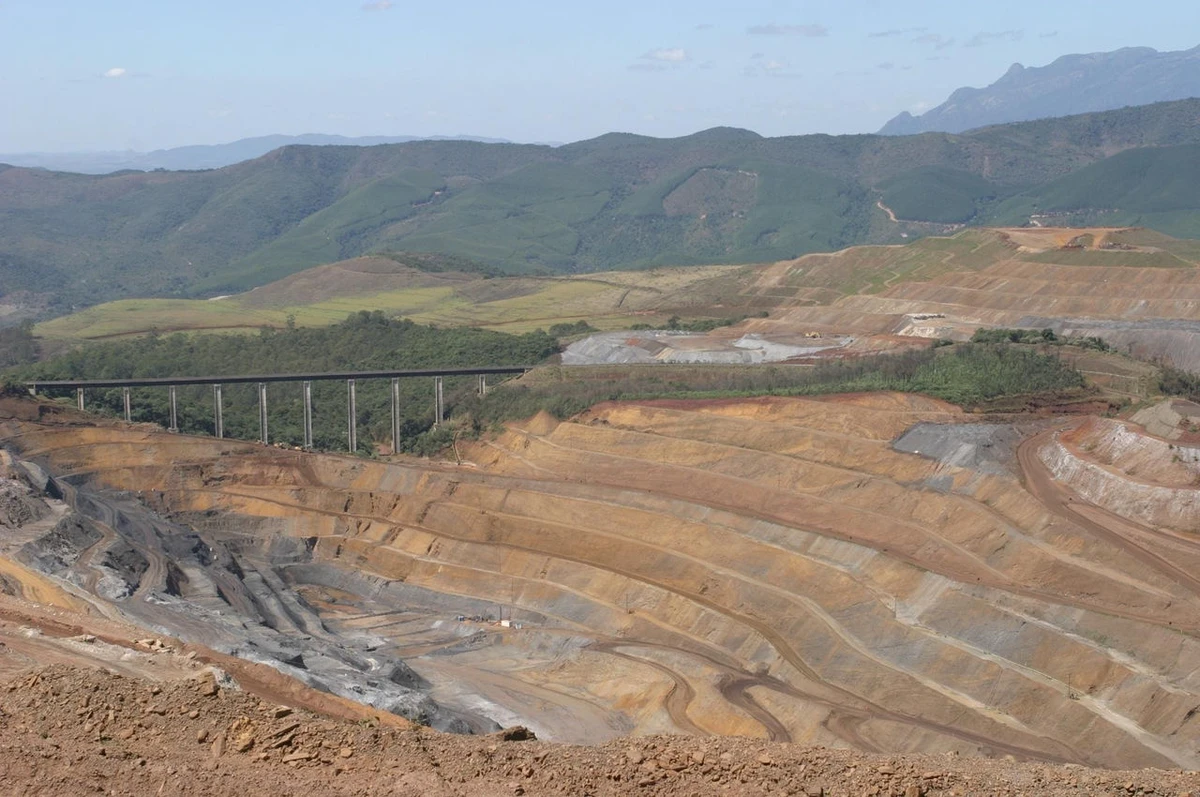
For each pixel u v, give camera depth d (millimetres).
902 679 97500
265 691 59812
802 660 107062
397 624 132250
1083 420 145625
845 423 154250
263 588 135875
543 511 150250
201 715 43375
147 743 41688
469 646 123375
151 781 38688
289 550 156125
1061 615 98688
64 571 107375
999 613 101125
